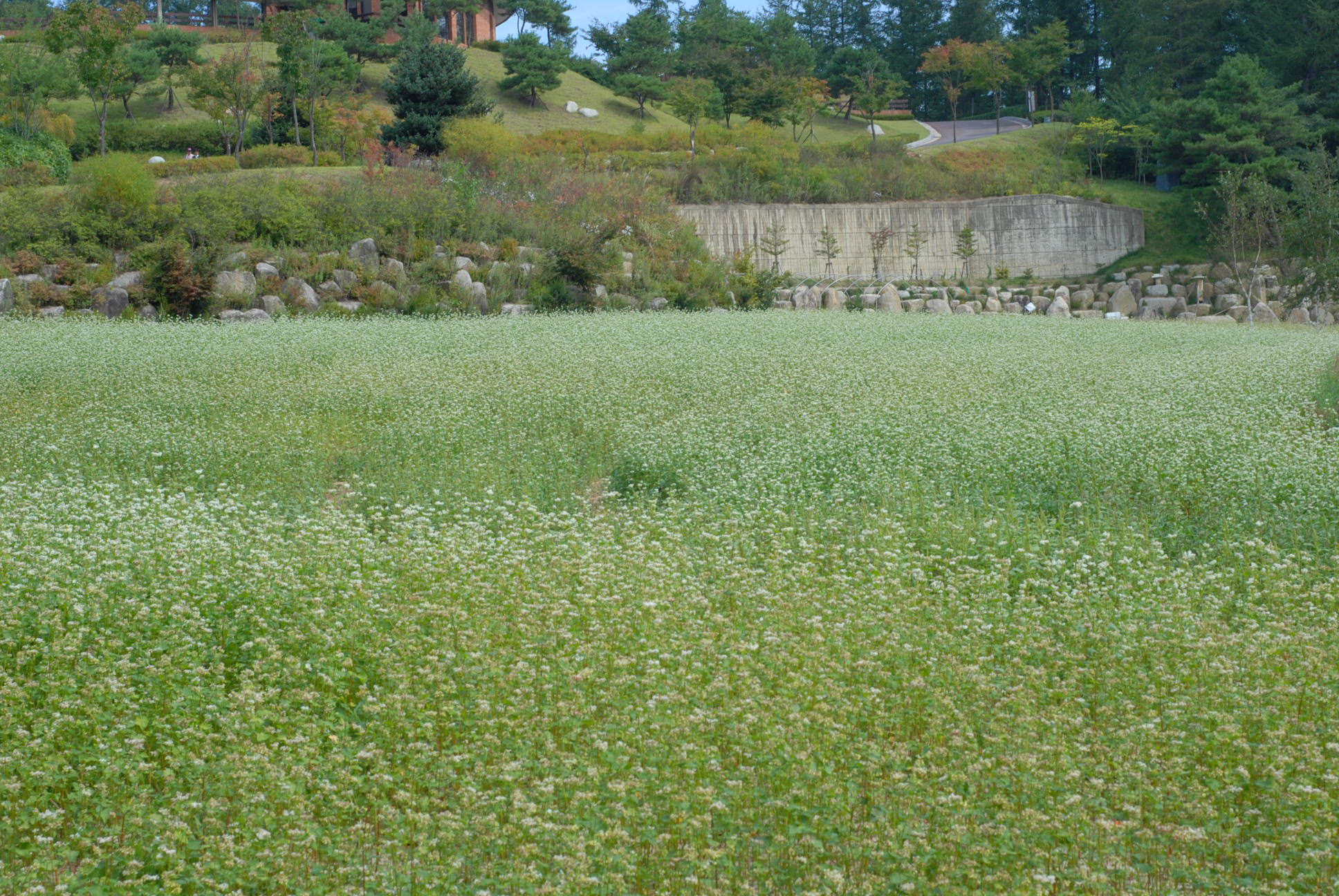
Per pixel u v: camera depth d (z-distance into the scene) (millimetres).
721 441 13812
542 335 23438
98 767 5773
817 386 17344
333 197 35062
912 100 93500
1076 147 64438
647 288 35844
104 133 46750
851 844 5223
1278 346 23781
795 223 51469
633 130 63656
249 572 8445
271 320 26375
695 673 7012
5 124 44312
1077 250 54125
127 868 4973
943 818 5352
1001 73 73250
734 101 66438
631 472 13078
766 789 5715
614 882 4887
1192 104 54625
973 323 30062
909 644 7527
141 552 8695
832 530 10680
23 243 30375
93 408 15586
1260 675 6922
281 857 5062
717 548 10039
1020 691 6840
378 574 8680
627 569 9039
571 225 38094
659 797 5598
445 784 5754
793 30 77000
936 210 53688
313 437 14375
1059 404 15820
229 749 5992
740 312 33219
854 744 6117
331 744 6340
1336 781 5582
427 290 30734
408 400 16391
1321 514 10711
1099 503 11320
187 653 7090
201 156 49750
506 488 12383
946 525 10609
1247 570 9438
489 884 4926
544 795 5516
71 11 42219
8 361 18547
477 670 6867
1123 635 7805
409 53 51812
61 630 7215
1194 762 6043
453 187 37812
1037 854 5117
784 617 8078
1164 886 5102
